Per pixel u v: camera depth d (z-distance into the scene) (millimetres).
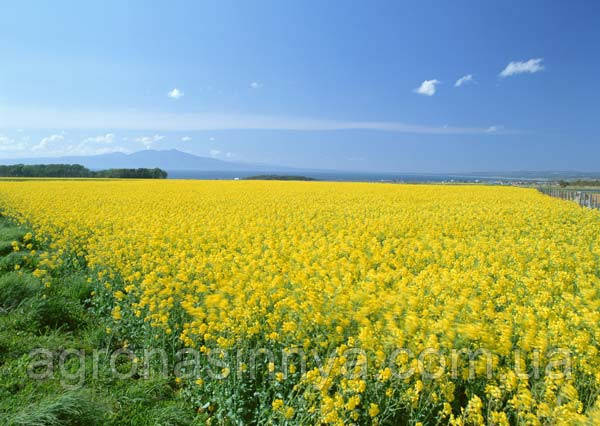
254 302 6066
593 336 5047
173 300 6648
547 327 5379
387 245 10539
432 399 4219
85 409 4598
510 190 37875
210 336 5578
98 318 7543
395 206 22047
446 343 4645
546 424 3848
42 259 10328
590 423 3570
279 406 4301
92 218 15312
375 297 6324
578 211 19016
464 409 4270
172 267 8773
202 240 11625
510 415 4199
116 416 4766
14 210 18844
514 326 5449
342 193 32188
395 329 4754
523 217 16969
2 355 5723
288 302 5820
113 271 8680
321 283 6996
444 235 13711
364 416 4254
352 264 8617
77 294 8383
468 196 29828
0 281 7590
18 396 4750
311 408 4145
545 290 7348
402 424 4324
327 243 11016
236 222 14945
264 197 27891
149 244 10648
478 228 14516
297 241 11406
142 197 27062
